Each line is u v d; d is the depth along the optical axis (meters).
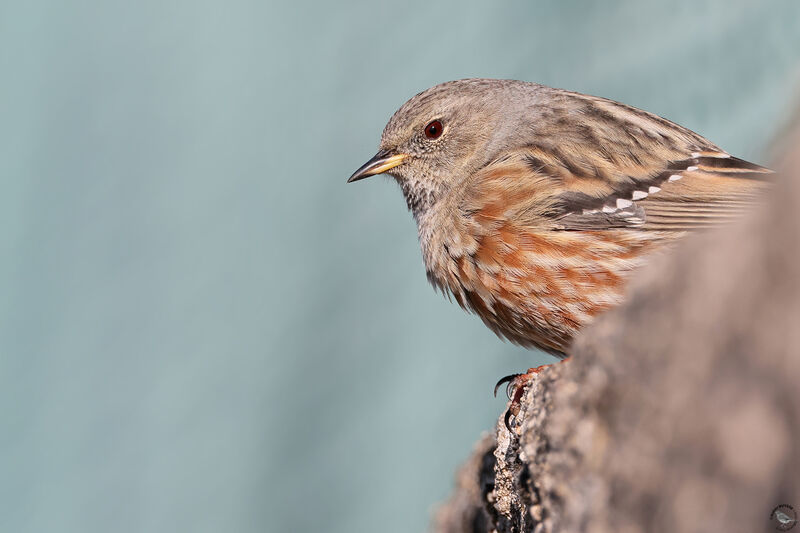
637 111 11.31
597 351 5.55
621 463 5.12
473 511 9.46
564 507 5.78
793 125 4.45
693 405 4.59
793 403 4.07
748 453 4.23
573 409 5.82
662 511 4.70
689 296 4.79
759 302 4.26
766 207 4.38
